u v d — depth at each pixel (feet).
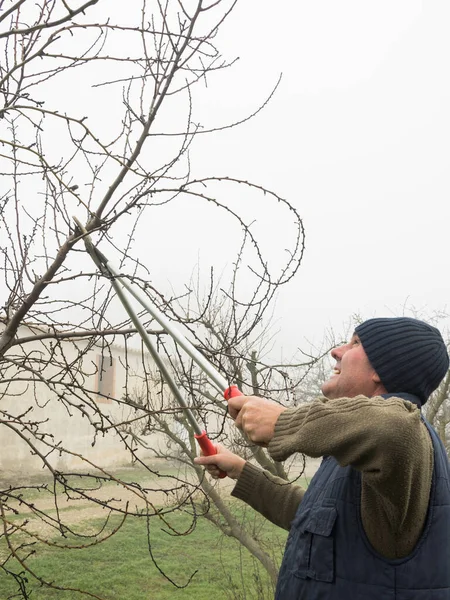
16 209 7.20
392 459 3.94
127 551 29.84
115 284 5.79
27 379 6.59
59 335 6.87
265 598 21.83
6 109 5.50
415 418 4.11
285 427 4.50
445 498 4.66
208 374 5.28
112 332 6.96
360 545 4.65
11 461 48.06
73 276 6.06
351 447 4.08
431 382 5.29
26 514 35.27
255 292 9.76
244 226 6.30
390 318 5.51
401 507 4.16
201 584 25.41
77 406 6.55
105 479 6.14
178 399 6.24
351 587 4.59
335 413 4.20
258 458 13.62
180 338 5.48
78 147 6.89
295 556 5.08
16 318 6.43
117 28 5.72
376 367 5.26
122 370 54.39
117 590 24.44
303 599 4.86
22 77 6.81
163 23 6.35
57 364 7.18
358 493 4.80
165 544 31.48
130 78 6.78
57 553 28.60
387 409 4.13
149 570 27.12
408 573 4.46
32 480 46.26
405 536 4.47
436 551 4.50
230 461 6.85
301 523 5.17
